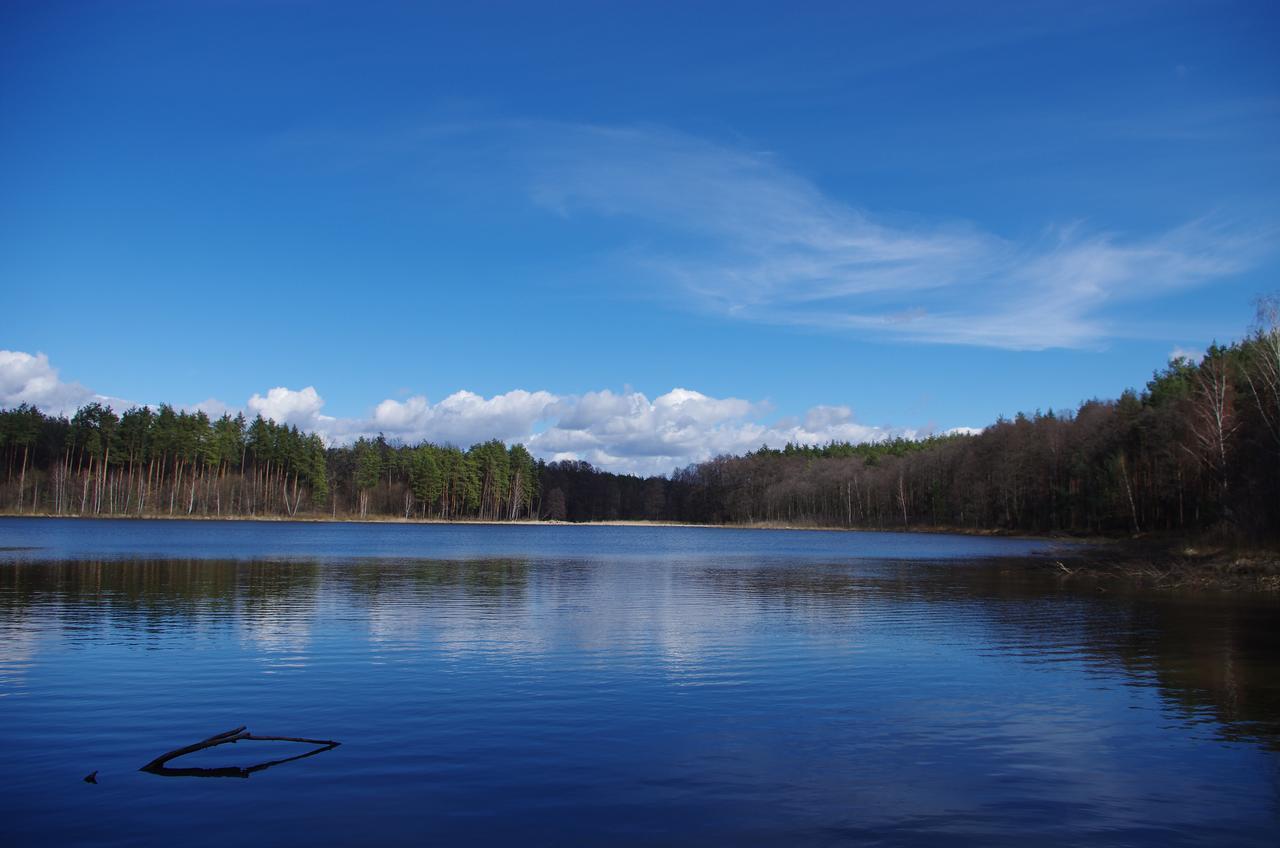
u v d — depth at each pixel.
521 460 195.75
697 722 15.05
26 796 11.16
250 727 14.52
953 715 15.69
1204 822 10.63
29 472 137.88
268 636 23.70
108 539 78.62
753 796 11.39
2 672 18.64
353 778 11.96
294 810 10.74
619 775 12.20
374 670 19.25
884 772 12.42
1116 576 46.31
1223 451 62.81
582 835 10.05
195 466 147.88
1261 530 50.59
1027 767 12.70
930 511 154.50
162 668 19.19
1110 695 17.34
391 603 31.80
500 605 31.64
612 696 16.98
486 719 15.14
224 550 64.25
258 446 158.25
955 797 11.43
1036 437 115.50
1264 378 56.62
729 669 19.80
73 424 140.88
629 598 34.81
